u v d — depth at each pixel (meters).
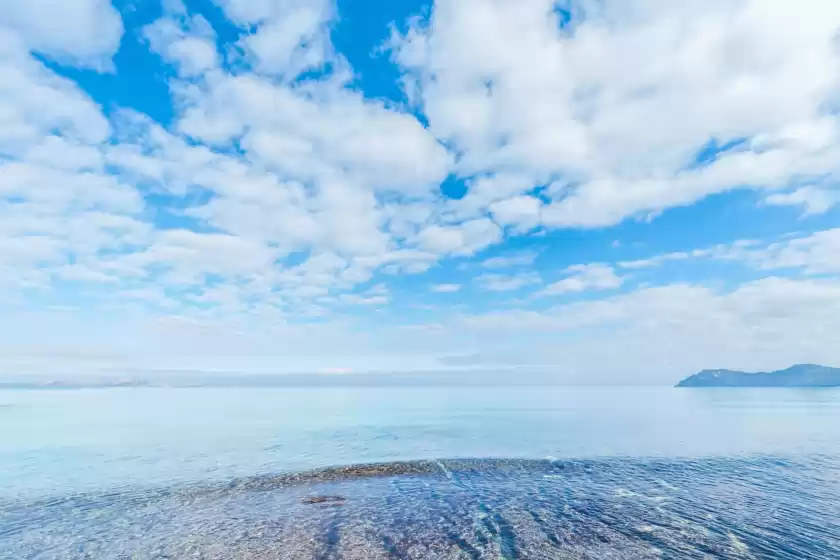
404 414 69.69
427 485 23.94
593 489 23.16
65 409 85.56
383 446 35.91
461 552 15.30
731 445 36.25
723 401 111.19
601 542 16.14
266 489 23.16
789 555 15.03
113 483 24.30
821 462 29.64
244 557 14.89
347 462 29.25
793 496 21.86
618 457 30.97
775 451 33.53
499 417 64.00
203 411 79.44
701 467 28.12
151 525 17.89
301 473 26.36
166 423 56.75
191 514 19.23
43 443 38.78
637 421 56.78
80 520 18.53
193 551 15.36
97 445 37.44
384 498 21.58
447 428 48.94
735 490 22.95
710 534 16.88
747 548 15.60
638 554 15.12
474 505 20.47
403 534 16.89
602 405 93.94
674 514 19.16
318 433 44.94
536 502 20.89
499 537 16.59
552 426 50.62
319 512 19.45
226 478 25.27
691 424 52.81
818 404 95.88
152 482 24.47
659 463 29.17
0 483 24.30
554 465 28.48
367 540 16.31
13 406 95.31
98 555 15.14
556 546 15.79
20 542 16.27
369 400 122.31
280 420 60.09
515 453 32.38
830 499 21.31
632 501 21.05
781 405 92.44
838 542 16.09
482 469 27.42
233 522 18.22
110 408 88.00
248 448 35.19
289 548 15.60
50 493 22.41
